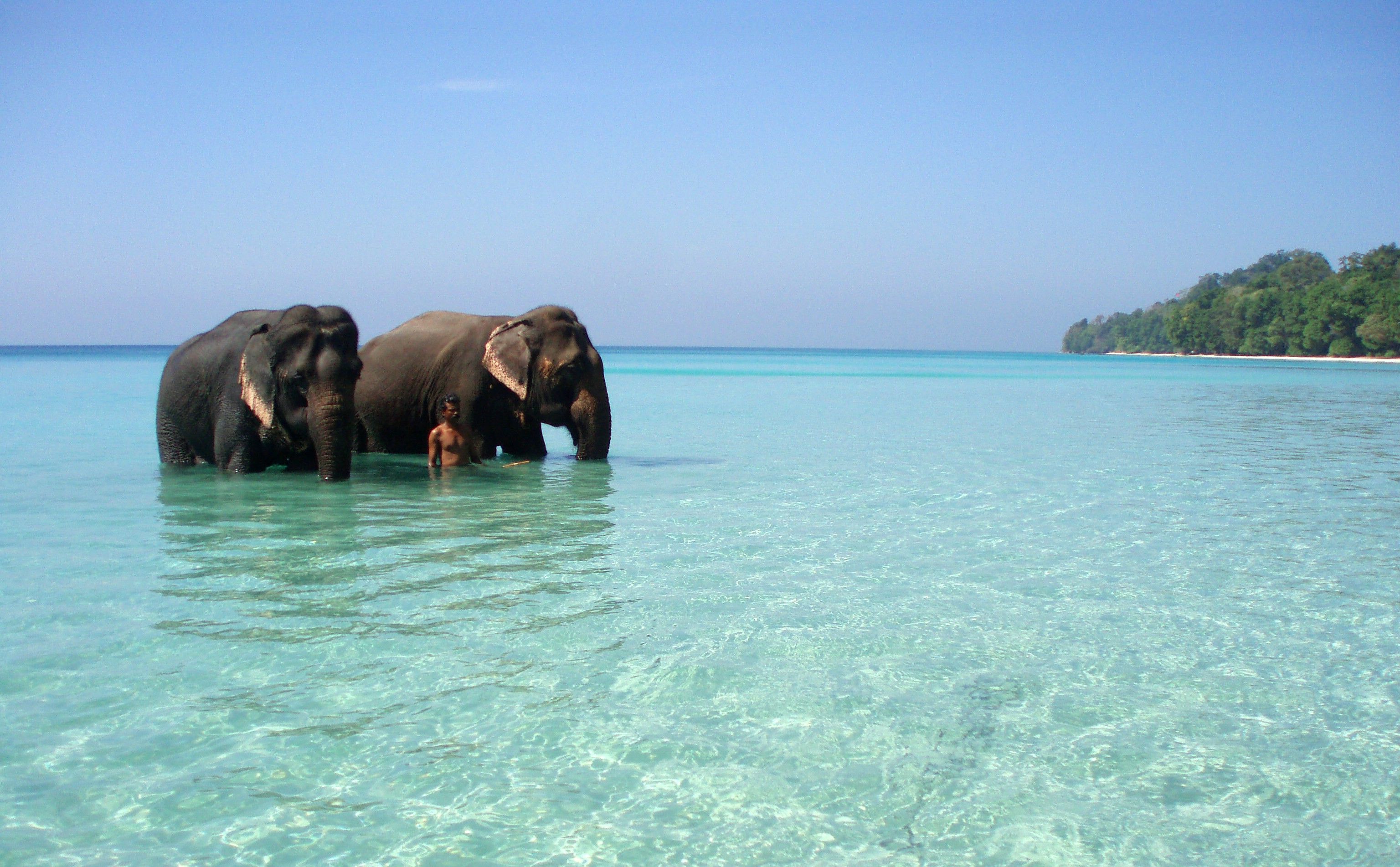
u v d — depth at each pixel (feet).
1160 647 20.67
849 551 29.30
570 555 28.35
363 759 15.16
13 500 37.17
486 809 13.83
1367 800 14.35
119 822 13.33
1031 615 22.84
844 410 98.89
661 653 19.76
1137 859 12.82
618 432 71.56
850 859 12.72
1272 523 34.45
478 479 44.19
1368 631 21.79
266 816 13.55
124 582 24.62
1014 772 15.10
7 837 12.87
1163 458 54.85
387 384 52.70
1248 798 14.39
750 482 44.11
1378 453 57.77
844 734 16.28
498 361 48.91
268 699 17.24
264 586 24.34
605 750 15.60
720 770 15.03
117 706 16.84
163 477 43.52
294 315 41.93
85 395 110.83
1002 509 37.01
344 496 38.70
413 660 19.16
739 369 276.21
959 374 243.60
